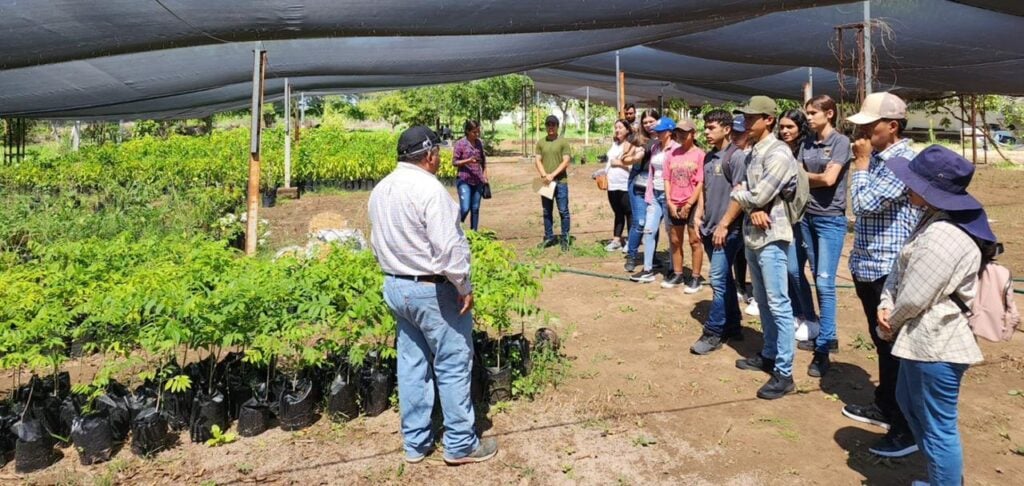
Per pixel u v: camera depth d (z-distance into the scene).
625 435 4.01
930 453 2.88
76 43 6.01
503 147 40.97
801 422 4.12
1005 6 8.18
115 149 18.39
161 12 5.59
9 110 8.70
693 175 6.70
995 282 2.70
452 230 3.29
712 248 5.47
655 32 8.24
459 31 6.22
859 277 3.85
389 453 3.84
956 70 11.29
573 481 3.53
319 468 3.69
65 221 8.80
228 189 13.45
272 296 4.16
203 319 4.00
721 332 5.36
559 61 9.56
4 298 4.29
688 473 3.58
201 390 4.15
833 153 4.68
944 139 31.48
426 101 37.00
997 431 3.93
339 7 5.66
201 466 3.73
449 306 3.46
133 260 5.67
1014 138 30.58
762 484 3.46
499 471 3.64
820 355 4.80
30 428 3.72
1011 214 11.59
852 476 3.51
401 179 3.37
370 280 4.43
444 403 3.62
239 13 5.69
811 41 10.32
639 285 7.42
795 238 5.16
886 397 3.89
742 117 4.43
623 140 8.64
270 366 4.50
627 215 8.78
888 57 10.54
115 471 3.68
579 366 5.11
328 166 16.47
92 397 3.86
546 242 9.43
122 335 4.27
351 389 4.25
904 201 3.62
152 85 8.47
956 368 2.75
